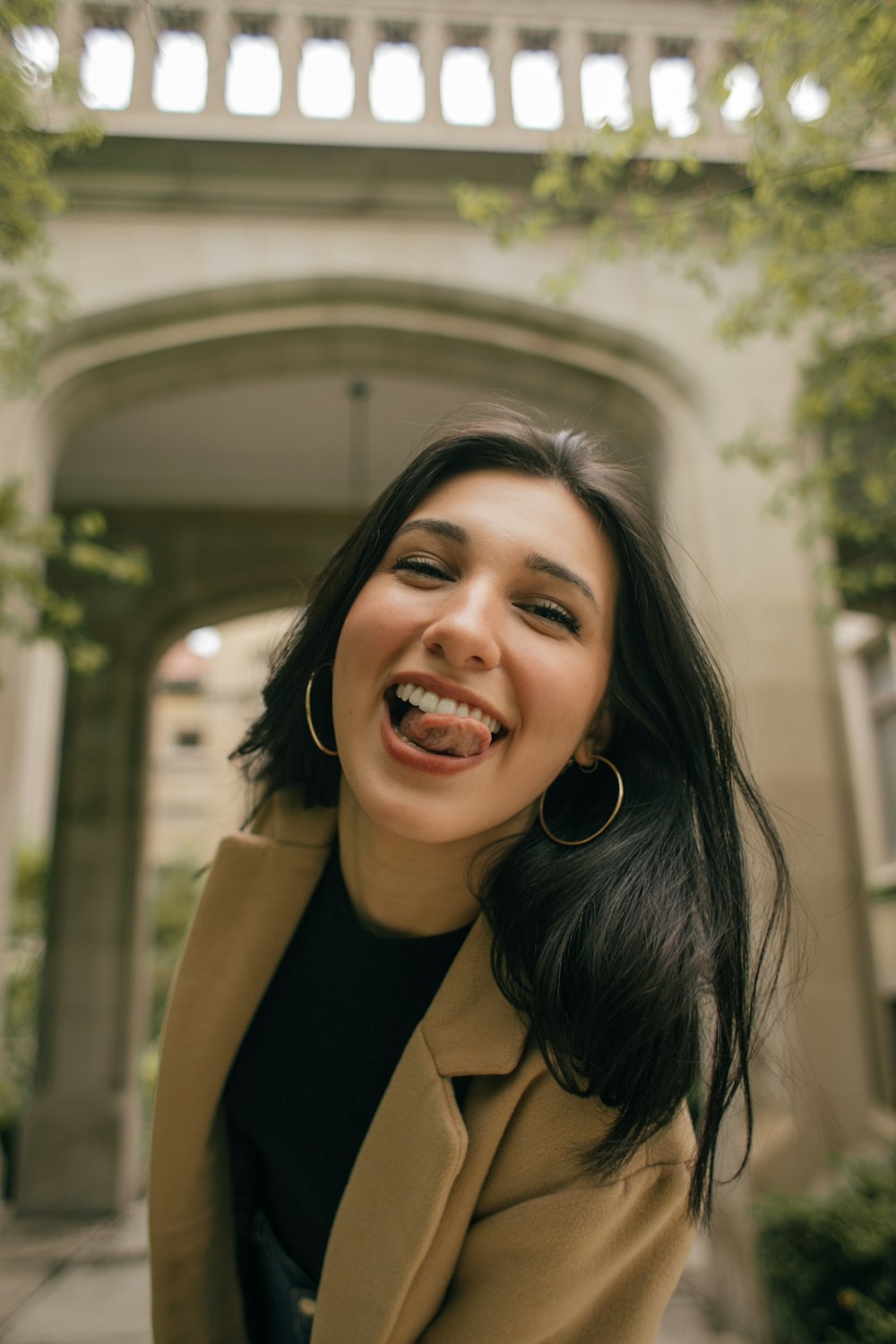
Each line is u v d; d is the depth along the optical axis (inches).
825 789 205.0
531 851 37.7
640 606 38.4
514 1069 36.2
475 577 34.7
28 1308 227.3
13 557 196.4
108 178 235.9
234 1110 46.2
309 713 41.5
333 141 236.1
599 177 161.2
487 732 33.5
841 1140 180.9
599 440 41.2
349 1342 35.1
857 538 184.5
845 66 128.7
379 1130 37.1
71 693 378.9
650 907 35.4
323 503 382.9
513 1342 33.9
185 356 239.3
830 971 192.2
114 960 357.7
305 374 251.8
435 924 40.9
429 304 240.5
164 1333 45.7
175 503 381.7
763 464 184.9
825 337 173.0
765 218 157.3
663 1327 185.5
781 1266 161.2
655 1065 33.8
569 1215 33.7
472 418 41.2
